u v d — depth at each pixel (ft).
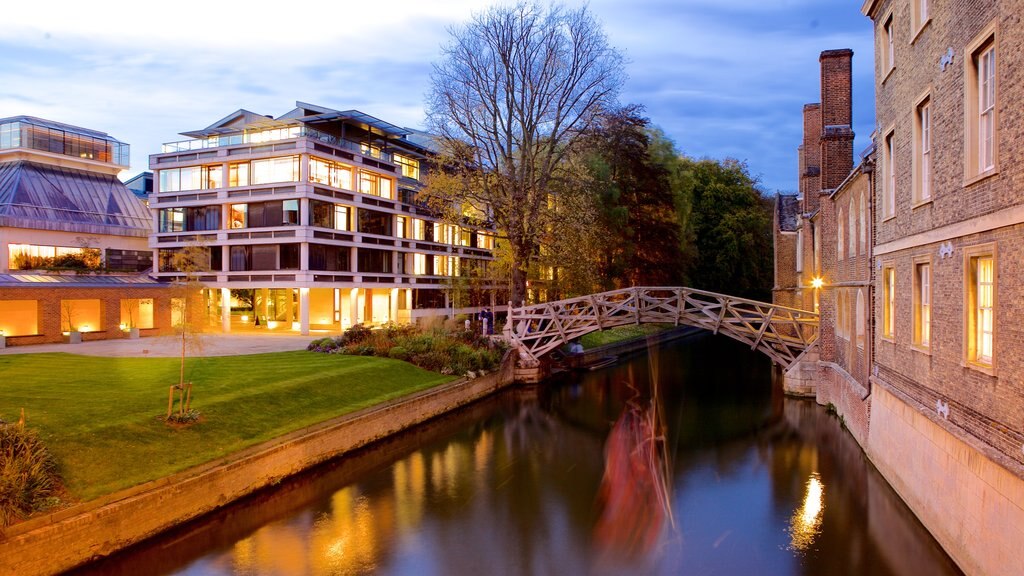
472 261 164.96
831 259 79.00
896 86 45.01
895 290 44.96
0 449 34.83
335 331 136.26
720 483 50.72
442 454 60.85
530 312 105.50
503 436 68.74
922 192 39.50
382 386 71.46
